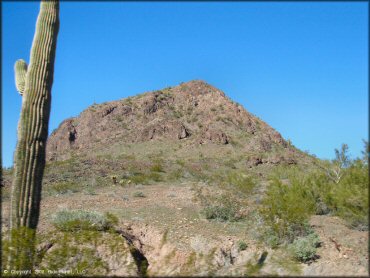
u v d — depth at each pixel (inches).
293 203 427.8
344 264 322.7
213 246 377.4
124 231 439.5
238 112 2341.3
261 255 353.4
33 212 302.0
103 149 2014.0
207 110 2337.6
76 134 2208.4
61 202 628.7
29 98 310.5
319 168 761.6
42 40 323.6
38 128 307.9
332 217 466.9
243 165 1587.1
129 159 1754.4
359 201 408.8
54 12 331.6
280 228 397.7
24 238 288.8
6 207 548.7
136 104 2388.0
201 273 283.7
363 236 384.2
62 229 396.2
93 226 406.0
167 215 516.1
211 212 499.8
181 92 2519.7
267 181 842.8
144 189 852.0
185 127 2177.7
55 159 1989.4
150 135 2085.4
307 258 340.5
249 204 559.2
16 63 369.7
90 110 2372.0
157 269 318.7
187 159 1752.0
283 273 285.1
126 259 345.1
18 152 302.8
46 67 319.3
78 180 1004.6
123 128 2204.7
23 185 299.4
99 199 663.8
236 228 450.9
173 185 941.8
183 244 391.5
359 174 442.0
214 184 838.5
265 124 2333.9
